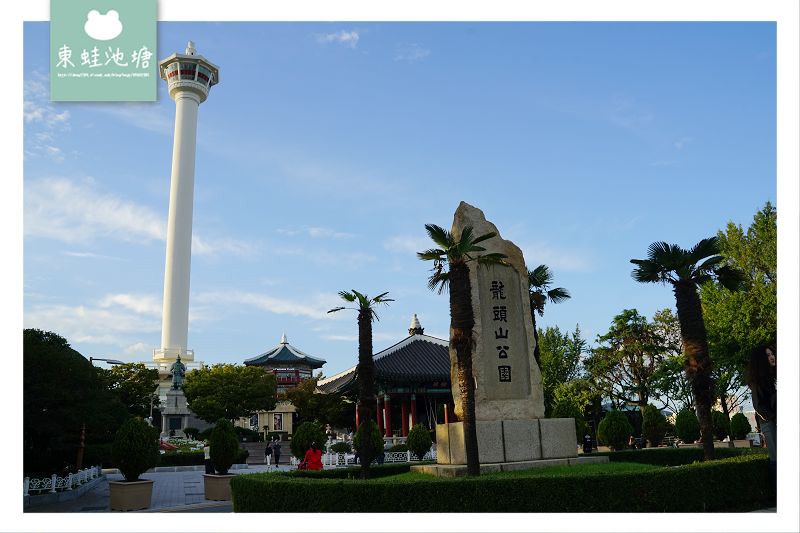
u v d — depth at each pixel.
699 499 15.64
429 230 20.58
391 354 64.25
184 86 103.06
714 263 23.17
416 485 14.80
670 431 55.19
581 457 22.70
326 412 68.94
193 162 102.94
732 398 56.06
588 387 59.06
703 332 22.48
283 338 117.19
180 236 99.38
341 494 15.02
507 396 22.75
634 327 56.84
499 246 24.17
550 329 70.94
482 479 14.97
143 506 23.36
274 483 15.96
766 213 48.62
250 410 77.75
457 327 20.06
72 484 28.69
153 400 84.25
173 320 97.00
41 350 25.89
